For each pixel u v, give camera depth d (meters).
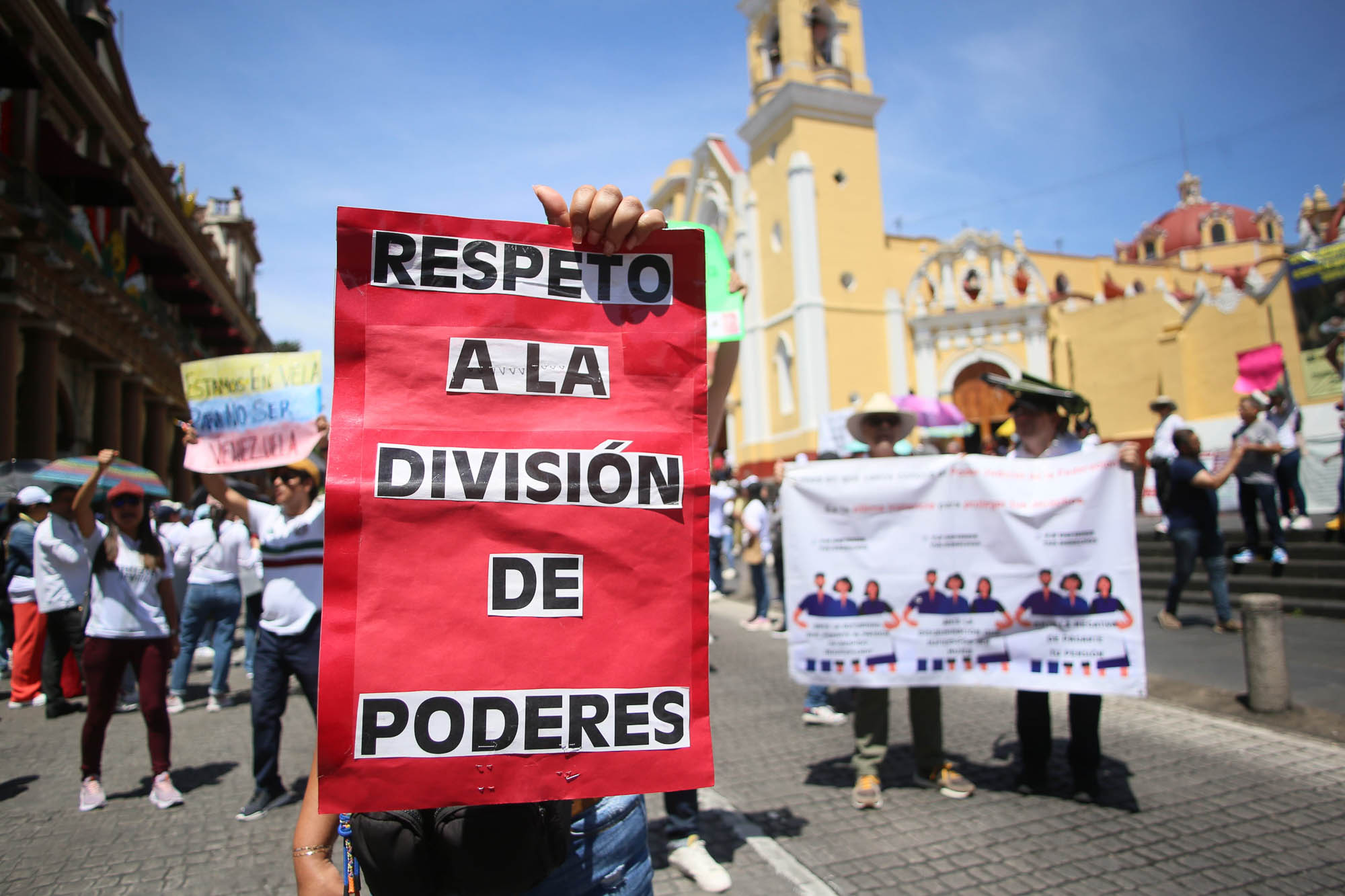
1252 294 19.41
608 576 1.60
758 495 10.29
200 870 3.63
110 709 4.52
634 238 1.69
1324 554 8.47
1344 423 8.85
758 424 28.14
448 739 1.48
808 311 25.66
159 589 4.77
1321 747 4.50
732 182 29.95
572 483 1.60
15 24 14.48
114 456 4.57
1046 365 25.25
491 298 1.63
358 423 1.53
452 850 1.46
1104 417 23.62
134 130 20.36
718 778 4.66
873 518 4.28
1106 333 23.75
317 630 4.34
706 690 1.62
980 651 4.11
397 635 1.48
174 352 24.56
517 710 1.52
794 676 4.27
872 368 26.34
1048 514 4.07
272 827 4.14
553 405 1.63
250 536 7.74
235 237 39.41
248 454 4.43
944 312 26.06
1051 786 4.20
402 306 1.59
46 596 6.68
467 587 1.53
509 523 1.56
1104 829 3.66
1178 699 5.52
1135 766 4.41
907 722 5.75
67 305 15.93
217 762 5.34
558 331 1.65
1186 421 16.17
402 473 1.53
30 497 7.00
